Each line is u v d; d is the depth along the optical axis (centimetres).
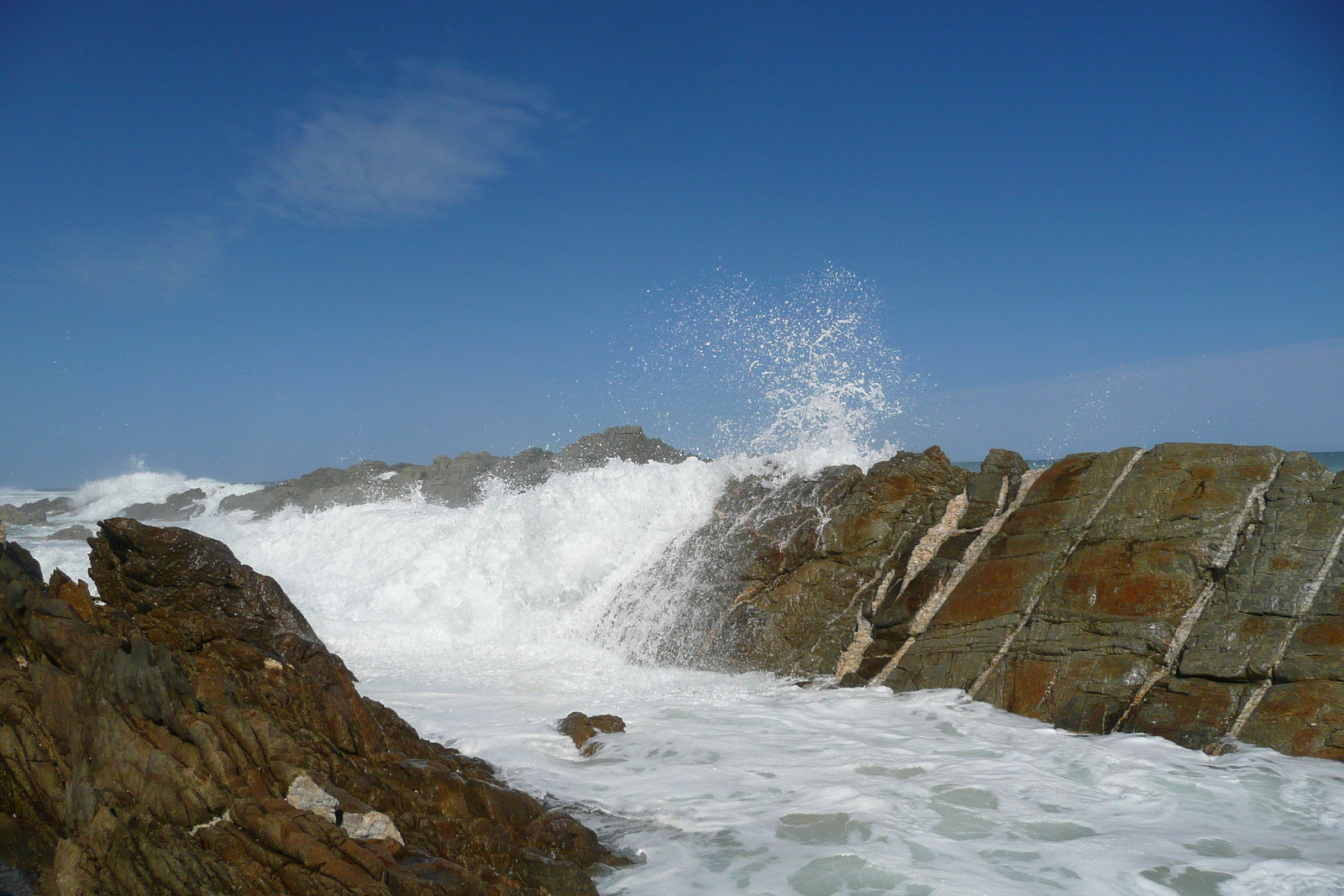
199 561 626
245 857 371
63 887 402
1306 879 425
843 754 621
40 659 494
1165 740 627
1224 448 801
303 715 490
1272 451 779
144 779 401
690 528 1109
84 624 492
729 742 653
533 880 424
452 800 475
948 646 796
